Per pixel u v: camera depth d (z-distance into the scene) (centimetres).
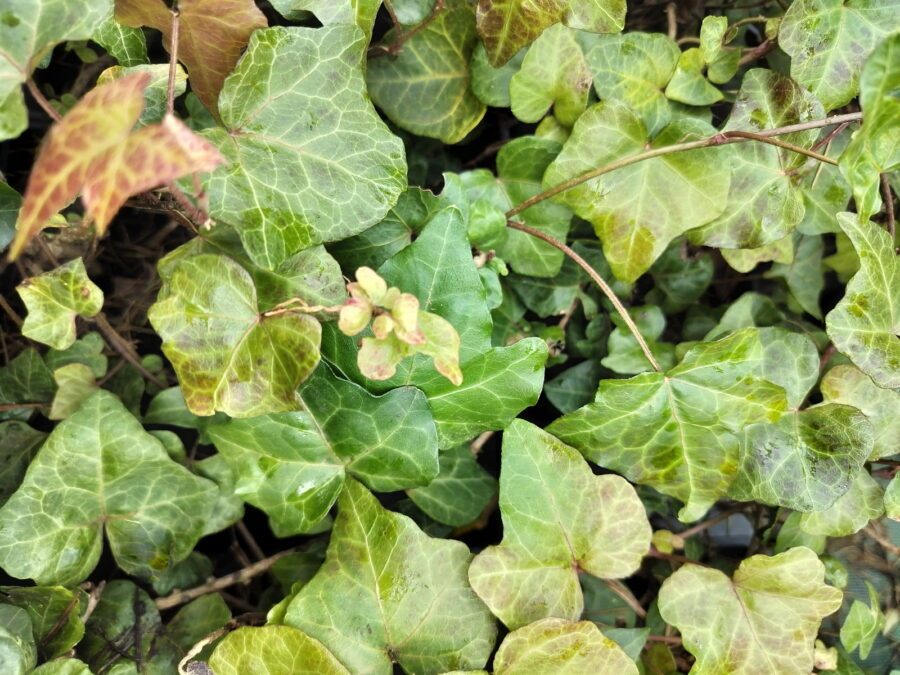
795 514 24
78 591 21
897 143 19
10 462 22
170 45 20
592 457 23
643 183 23
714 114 26
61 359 23
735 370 22
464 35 23
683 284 27
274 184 19
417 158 25
